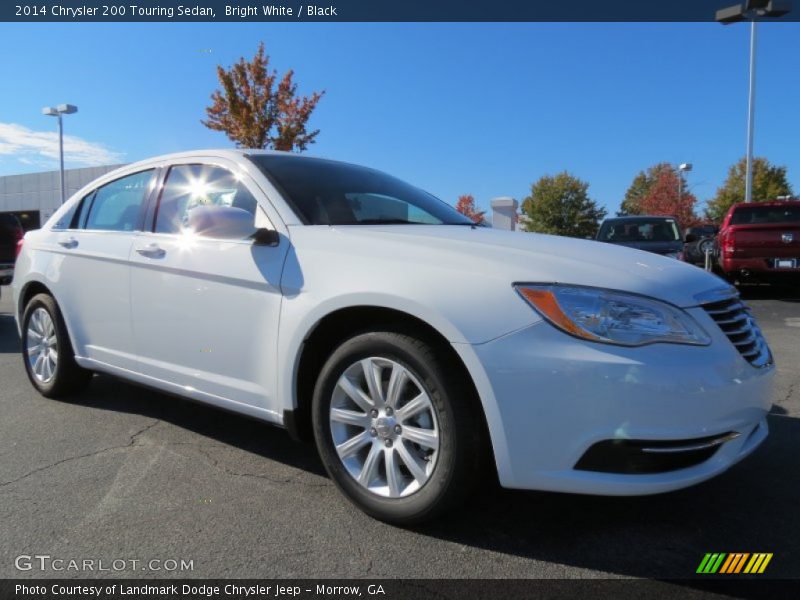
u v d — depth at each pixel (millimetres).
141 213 3787
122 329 3738
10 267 11883
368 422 2691
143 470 3232
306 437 2984
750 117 18422
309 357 2896
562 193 52812
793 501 2877
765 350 2742
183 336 3340
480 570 2322
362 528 2625
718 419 2324
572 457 2262
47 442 3645
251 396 3031
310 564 2361
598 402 2219
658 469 2322
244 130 18062
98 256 3875
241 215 2994
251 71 18062
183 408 4309
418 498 2518
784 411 4250
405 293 2480
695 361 2299
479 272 2455
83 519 2695
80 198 4434
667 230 11211
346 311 2721
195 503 2852
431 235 2877
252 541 2520
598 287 2348
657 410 2215
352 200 3428
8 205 37375
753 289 12492
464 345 2354
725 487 3029
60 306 4223
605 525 2660
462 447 2412
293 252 2910
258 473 3197
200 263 3223
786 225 10188
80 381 4453
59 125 29188
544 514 2756
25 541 2518
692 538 2551
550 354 2264
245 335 3035
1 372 5508
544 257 2557
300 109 18188
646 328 2297
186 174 3674
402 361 2545
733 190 49062
